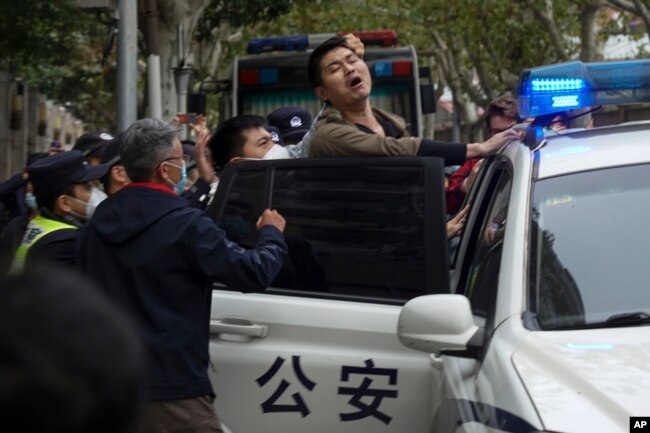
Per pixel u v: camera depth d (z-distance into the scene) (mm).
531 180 3734
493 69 32625
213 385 4258
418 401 4047
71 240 4598
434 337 3250
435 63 38031
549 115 4152
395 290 4191
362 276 4250
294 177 4477
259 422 4199
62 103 29453
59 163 4801
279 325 4219
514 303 3291
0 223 6664
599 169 3721
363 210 4312
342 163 4406
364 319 4129
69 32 18641
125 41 10695
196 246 3908
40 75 22875
